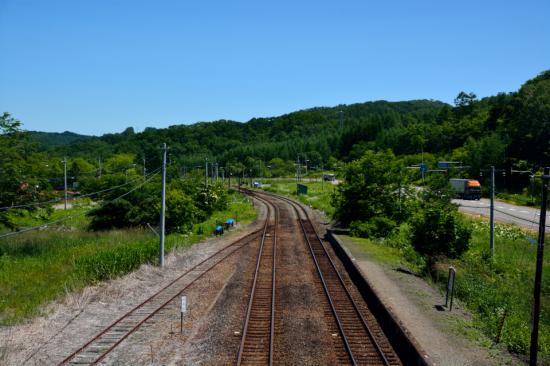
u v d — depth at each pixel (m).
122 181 40.03
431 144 118.69
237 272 23.77
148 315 16.48
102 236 34.19
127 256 23.44
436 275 21.86
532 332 11.82
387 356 13.15
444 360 12.45
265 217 51.31
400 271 22.97
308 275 23.14
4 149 29.95
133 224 38.41
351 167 37.19
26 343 13.77
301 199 75.19
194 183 52.09
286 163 149.75
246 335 14.52
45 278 21.31
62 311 16.61
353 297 19.22
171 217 37.12
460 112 133.00
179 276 22.67
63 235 34.88
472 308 17.09
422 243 24.80
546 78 90.44
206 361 12.70
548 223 41.44
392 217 36.28
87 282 20.50
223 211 54.47
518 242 32.47
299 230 40.75
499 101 114.06
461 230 24.70
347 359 12.85
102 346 13.70
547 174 11.87
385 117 183.25
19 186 30.58
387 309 15.61
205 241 34.53
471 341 13.88
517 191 67.88
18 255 27.84
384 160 36.94
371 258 25.80
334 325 15.65
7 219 30.73
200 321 15.99
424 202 32.09
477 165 75.38
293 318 16.25
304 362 12.59
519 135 72.06
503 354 13.02
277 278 22.41
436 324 15.20
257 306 17.64
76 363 12.49
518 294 19.75
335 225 42.44
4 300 17.80
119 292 19.09
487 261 25.50
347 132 160.75
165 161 25.20
